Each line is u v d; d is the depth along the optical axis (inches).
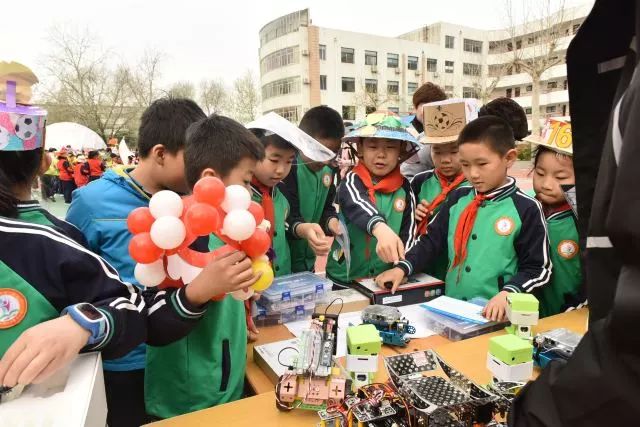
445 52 1285.7
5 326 30.0
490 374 47.5
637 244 15.8
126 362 54.5
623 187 16.3
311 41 1142.3
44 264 31.1
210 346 47.1
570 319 63.8
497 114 103.7
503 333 58.0
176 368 47.2
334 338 46.7
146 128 56.1
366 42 1195.9
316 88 1163.9
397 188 86.1
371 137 80.3
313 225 81.9
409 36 1374.3
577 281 72.2
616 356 16.6
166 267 39.6
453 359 50.9
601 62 26.1
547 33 684.7
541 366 48.3
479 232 72.3
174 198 34.2
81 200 56.7
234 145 45.6
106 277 34.1
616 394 16.3
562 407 18.5
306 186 93.6
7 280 30.0
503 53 1049.5
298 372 41.2
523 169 428.8
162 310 38.7
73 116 868.6
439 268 85.3
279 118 72.5
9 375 26.1
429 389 37.9
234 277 36.5
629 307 15.6
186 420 40.1
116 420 53.7
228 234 34.6
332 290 75.5
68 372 30.1
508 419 21.8
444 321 60.2
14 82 33.9
